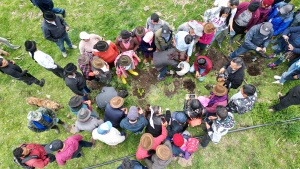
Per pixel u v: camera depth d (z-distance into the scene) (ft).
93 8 23.03
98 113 17.26
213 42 20.30
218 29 16.70
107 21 22.07
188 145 11.98
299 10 15.76
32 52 13.92
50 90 18.75
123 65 14.46
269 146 15.39
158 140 11.85
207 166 15.07
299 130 15.20
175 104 17.51
